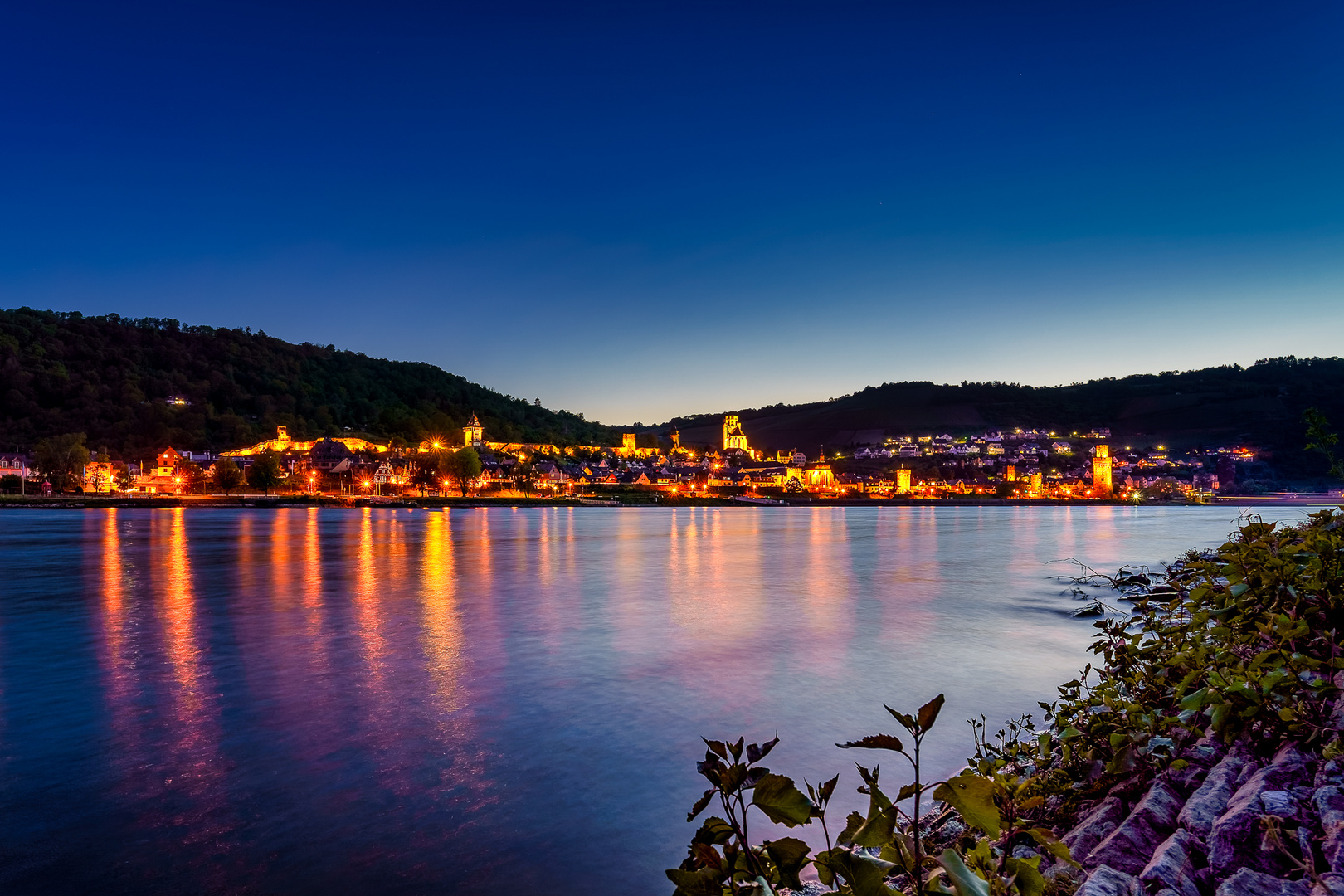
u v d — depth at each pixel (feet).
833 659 76.59
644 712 57.62
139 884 32.81
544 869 33.81
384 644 85.66
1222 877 15.34
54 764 47.11
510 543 283.59
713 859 11.02
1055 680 66.59
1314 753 18.92
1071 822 22.80
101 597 127.65
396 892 31.99
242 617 105.29
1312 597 26.71
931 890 10.35
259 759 47.75
